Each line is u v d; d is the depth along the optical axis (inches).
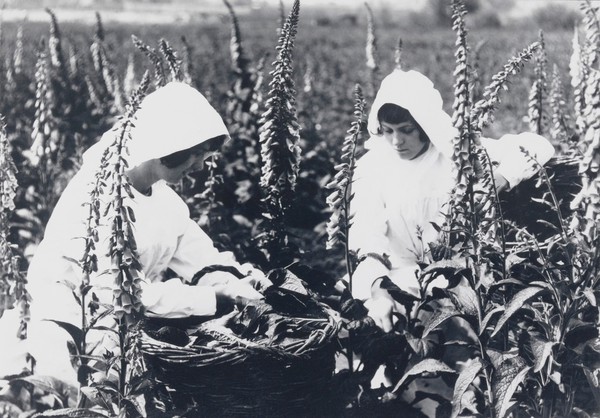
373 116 175.8
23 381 161.0
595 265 122.3
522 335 128.9
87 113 371.6
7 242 150.3
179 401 136.7
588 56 146.4
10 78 444.1
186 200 220.5
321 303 150.9
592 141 121.6
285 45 155.2
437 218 177.3
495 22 1266.0
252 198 244.8
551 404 129.0
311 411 136.9
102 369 143.2
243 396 131.2
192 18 1264.8
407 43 1210.0
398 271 171.2
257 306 139.5
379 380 173.5
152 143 147.8
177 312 145.5
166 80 204.8
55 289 157.2
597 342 126.2
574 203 125.3
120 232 123.7
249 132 278.2
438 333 148.2
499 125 439.5
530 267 133.0
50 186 271.1
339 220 148.9
